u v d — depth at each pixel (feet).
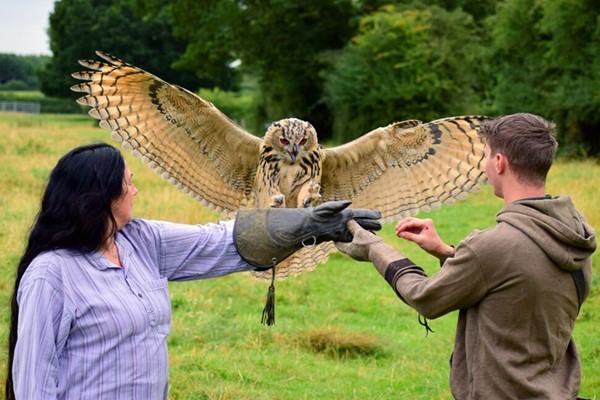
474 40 120.78
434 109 119.96
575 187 58.90
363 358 26.96
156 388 10.95
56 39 247.29
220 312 30.37
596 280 35.45
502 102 100.89
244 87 288.71
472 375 11.13
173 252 11.87
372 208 16.51
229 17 132.16
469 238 11.10
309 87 140.67
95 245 10.90
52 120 183.01
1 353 23.02
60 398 10.56
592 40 89.25
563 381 11.30
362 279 37.99
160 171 16.01
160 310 11.11
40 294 10.41
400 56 118.93
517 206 11.08
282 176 15.83
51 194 10.87
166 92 15.14
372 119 122.31
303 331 28.19
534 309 10.75
